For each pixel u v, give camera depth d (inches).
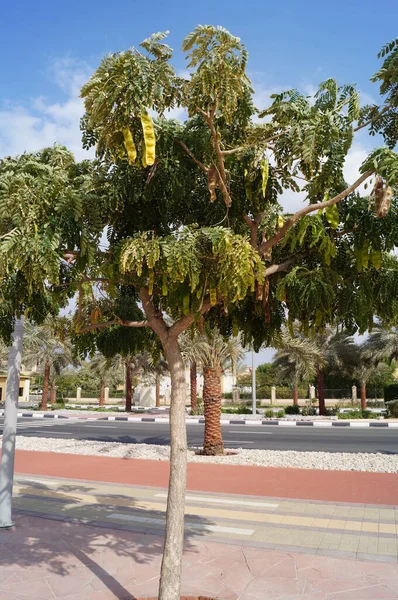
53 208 156.6
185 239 153.2
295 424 1026.1
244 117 177.0
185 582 203.3
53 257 145.1
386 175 146.8
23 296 177.5
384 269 190.7
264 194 165.2
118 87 138.0
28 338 1435.8
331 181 163.2
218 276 157.8
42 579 208.4
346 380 1824.6
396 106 170.4
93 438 795.4
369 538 262.5
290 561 227.1
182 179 176.2
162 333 185.0
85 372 2066.9
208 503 343.6
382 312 200.1
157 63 148.0
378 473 458.6
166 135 170.6
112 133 149.6
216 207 191.9
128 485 412.5
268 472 466.0
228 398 1972.2
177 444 173.3
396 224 172.9
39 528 283.1
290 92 173.6
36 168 165.5
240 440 749.3
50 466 510.9
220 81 149.2
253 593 192.5
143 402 1833.2
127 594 193.8
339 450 634.2
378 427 963.3
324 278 174.6
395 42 158.7
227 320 230.4
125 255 148.8
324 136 157.6
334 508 328.8
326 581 203.8
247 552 240.1
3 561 229.6
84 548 247.9
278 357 1277.1
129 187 175.0
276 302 214.5
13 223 149.2
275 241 178.9
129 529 280.4
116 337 249.0
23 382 2204.7
